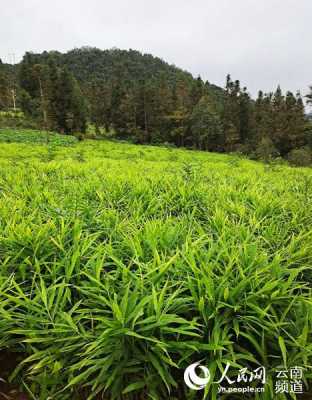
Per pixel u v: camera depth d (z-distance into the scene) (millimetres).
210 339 1874
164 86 58125
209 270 2064
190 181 5676
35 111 52688
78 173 7262
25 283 2467
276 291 1908
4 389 1932
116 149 24156
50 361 1858
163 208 4340
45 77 52688
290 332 1973
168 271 2322
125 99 55594
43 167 7668
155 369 1844
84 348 1900
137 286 1934
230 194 4801
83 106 51562
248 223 3547
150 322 1828
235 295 1979
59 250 2643
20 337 2219
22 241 2582
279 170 12195
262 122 53844
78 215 3395
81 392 1917
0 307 1973
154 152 22203
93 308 2129
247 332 1957
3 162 9383
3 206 3617
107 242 3086
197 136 50312
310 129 47250
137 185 4957
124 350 1820
